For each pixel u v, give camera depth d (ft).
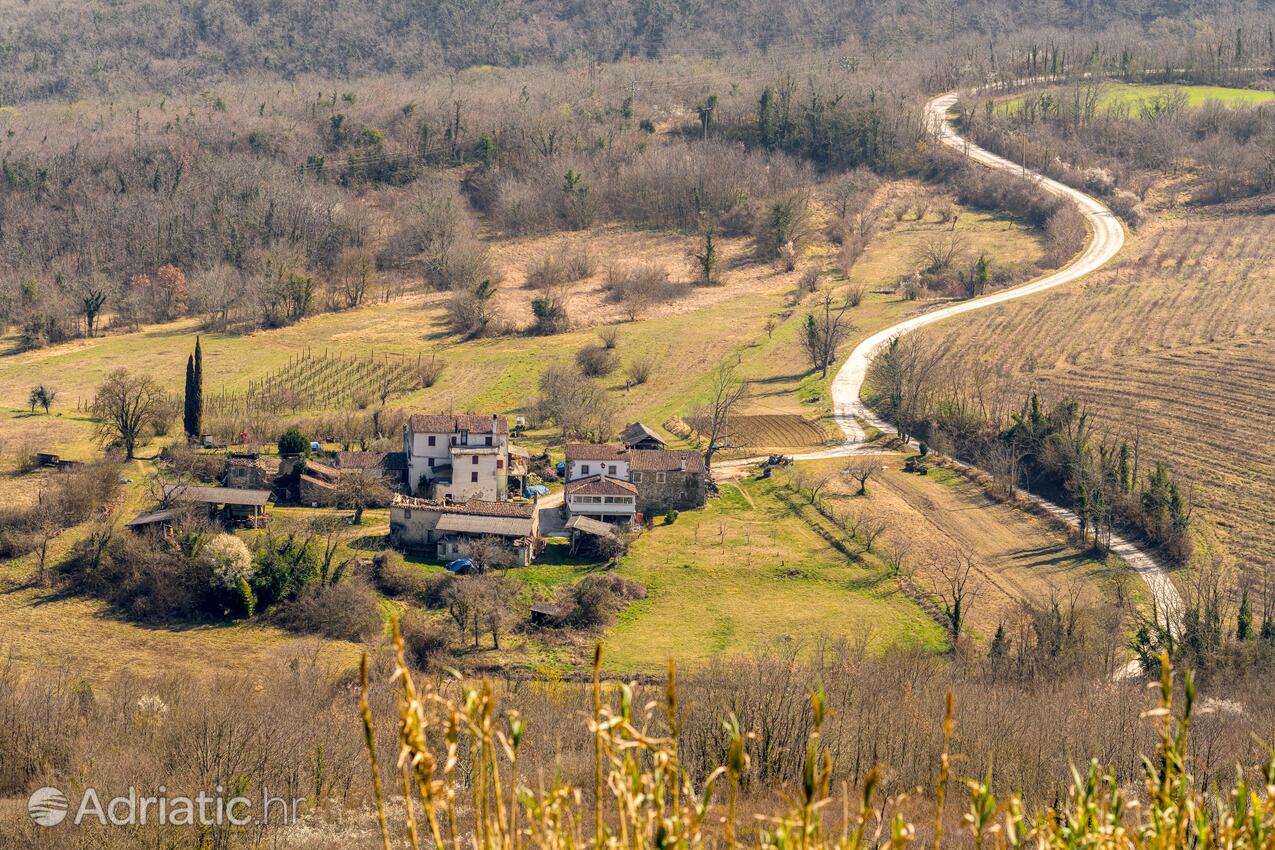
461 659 264.31
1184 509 352.69
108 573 290.35
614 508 351.25
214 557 282.36
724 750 161.79
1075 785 34.30
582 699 219.61
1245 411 426.92
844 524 353.31
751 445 428.15
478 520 324.60
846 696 185.98
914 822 140.36
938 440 419.54
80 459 372.79
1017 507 370.73
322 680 225.56
